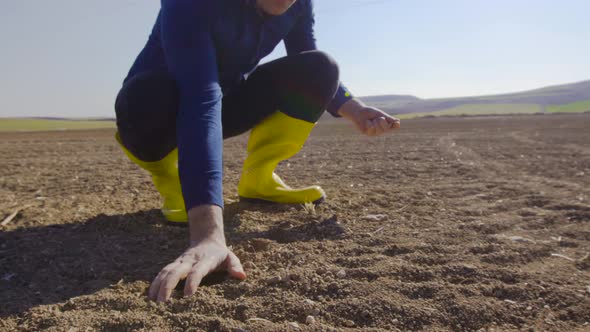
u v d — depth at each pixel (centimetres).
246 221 227
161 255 184
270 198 259
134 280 159
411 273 156
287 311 132
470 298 138
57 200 293
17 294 150
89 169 477
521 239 192
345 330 121
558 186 312
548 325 124
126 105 207
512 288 144
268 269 166
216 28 190
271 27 220
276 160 254
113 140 1169
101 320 127
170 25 177
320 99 236
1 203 283
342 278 154
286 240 200
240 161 539
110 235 210
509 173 389
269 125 249
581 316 128
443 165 453
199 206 150
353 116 244
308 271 157
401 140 877
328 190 310
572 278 152
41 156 682
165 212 230
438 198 279
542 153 573
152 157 229
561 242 190
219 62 213
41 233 212
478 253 177
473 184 325
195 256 143
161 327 123
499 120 2038
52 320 128
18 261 178
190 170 153
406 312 131
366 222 223
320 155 591
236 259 155
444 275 155
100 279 161
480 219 226
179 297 140
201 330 121
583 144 717
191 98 165
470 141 813
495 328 124
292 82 234
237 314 131
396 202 269
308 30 251
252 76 242
